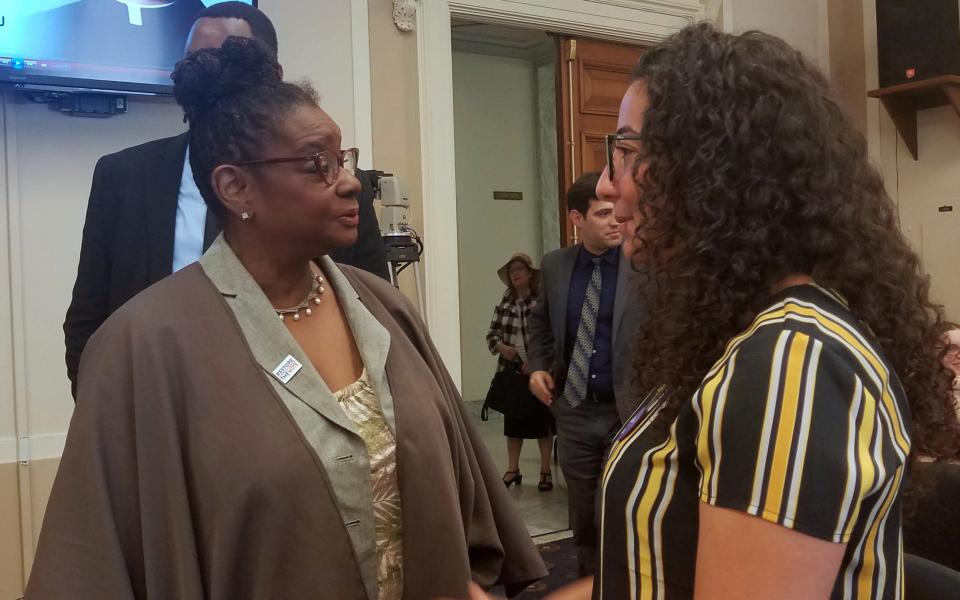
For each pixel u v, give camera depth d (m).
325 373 0.96
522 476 4.36
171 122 2.60
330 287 1.04
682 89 0.70
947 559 1.16
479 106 6.14
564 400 2.51
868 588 0.61
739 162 0.66
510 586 1.18
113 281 1.57
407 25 3.03
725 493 0.58
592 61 3.79
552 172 6.22
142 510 0.82
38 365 2.41
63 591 0.79
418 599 0.95
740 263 0.66
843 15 4.36
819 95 0.69
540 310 2.70
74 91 2.37
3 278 2.37
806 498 0.55
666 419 0.71
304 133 0.91
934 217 4.13
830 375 0.58
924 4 3.86
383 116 3.00
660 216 0.72
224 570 0.82
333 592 0.86
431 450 0.98
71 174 2.45
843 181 0.67
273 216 0.92
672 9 3.82
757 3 4.05
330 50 2.88
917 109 4.16
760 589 0.55
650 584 0.70
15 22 2.25
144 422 0.84
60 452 2.44
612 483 0.75
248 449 0.84
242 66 0.93
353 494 0.89
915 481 0.78
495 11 3.32
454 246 3.15
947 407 0.74
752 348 0.61
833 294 0.67
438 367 1.15
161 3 2.44
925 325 0.73
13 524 2.38
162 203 1.58
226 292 0.92
